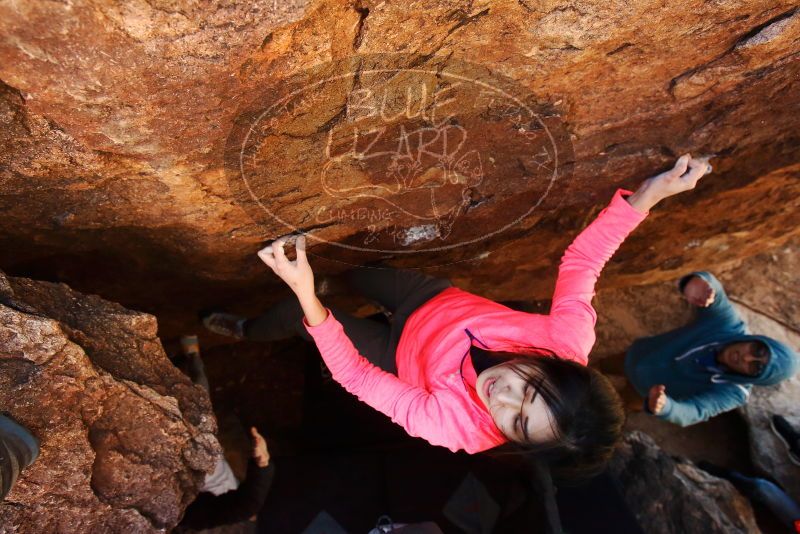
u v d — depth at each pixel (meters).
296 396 3.27
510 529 2.03
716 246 2.74
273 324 1.98
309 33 0.93
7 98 0.95
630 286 3.28
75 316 1.34
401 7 0.94
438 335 1.47
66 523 1.26
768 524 2.97
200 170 1.24
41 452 1.20
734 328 2.62
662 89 1.37
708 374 2.65
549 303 3.13
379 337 1.78
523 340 1.38
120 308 1.43
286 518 2.08
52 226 1.43
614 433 1.27
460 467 2.14
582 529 2.12
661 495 2.60
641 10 1.05
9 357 1.17
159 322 2.36
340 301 2.62
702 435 3.31
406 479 2.13
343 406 2.56
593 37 1.10
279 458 2.20
